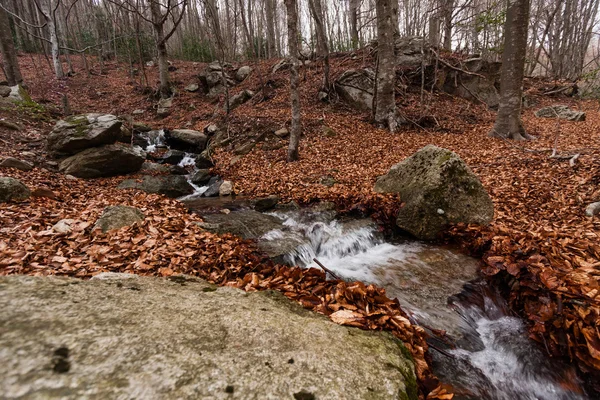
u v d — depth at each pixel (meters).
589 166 5.94
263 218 5.62
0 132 8.25
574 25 23.61
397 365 1.57
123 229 3.82
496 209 5.07
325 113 12.66
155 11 15.38
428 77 14.67
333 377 1.30
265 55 25.58
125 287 1.77
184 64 23.61
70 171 7.33
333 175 7.79
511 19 8.98
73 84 18.22
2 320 1.17
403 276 3.77
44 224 3.89
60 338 1.15
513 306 3.08
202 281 2.26
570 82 17.30
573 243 3.52
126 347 1.19
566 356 2.46
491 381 2.40
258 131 10.98
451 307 3.16
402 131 11.33
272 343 1.45
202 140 11.36
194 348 1.28
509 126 9.69
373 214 5.51
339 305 2.38
